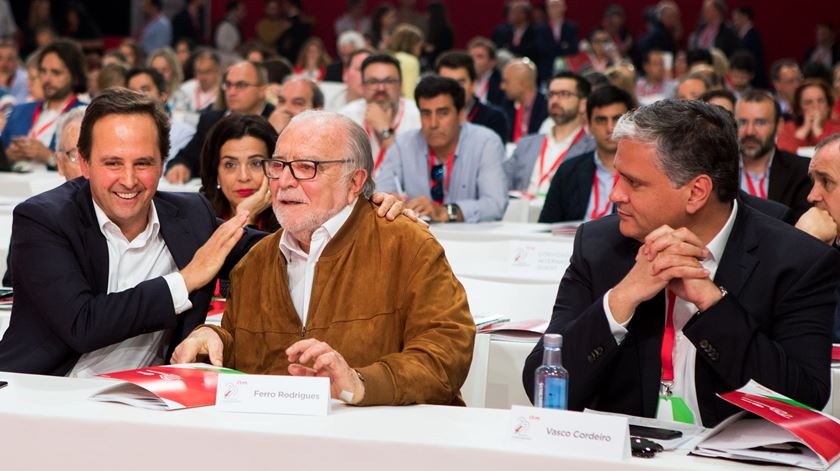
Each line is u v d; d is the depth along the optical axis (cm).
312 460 212
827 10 1994
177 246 305
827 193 331
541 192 761
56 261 285
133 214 290
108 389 243
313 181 276
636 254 269
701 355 250
